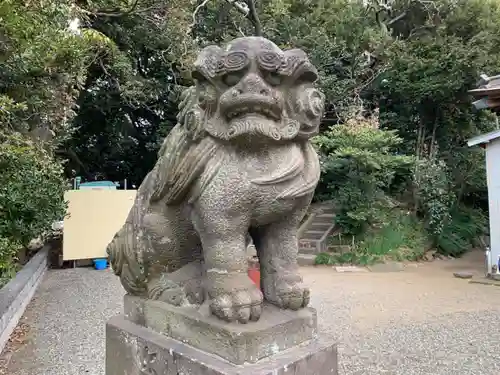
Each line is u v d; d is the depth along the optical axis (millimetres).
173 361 1309
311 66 1302
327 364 1341
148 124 10781
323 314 4191
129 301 1655
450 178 8648
